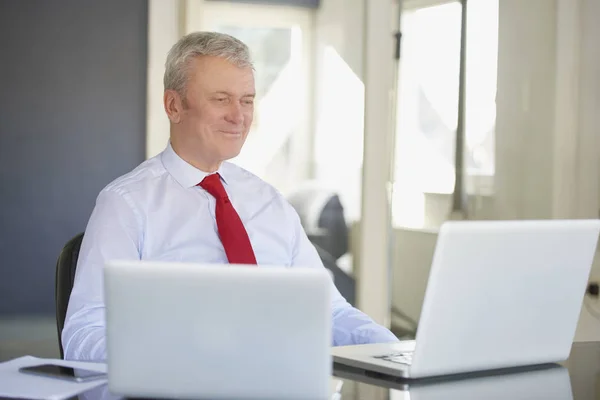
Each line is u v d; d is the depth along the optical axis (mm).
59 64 4547
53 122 4574
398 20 4641
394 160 4672
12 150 4570
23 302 4641
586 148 4723
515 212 4738
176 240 2363
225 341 1341
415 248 4723
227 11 4512
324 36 4605
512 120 4738
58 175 4613
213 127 2369
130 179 2385
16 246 4621
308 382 1337
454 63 4695
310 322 1324
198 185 2434
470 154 4734
